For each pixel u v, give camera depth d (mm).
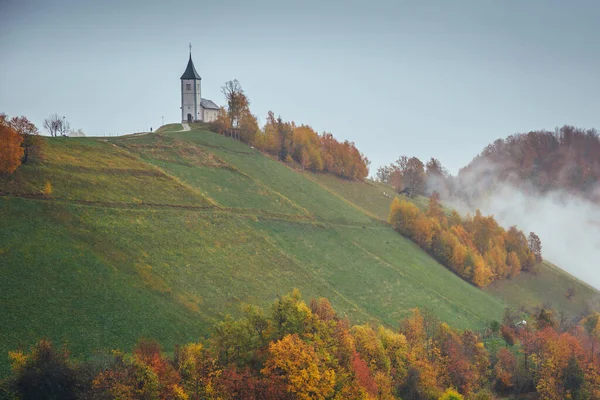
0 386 133750
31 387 132250
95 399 130750
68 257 199375
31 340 158500
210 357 153875
